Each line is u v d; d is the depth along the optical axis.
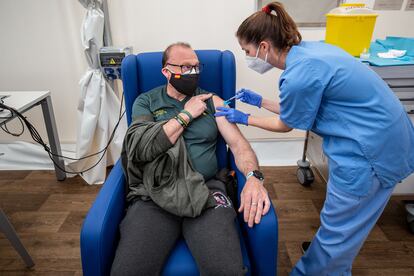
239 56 2.21
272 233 1.01
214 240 1.03
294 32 1.11
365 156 1.06
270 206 1.07
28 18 2.10
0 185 2.23
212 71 1.45
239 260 1.00
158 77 1.45
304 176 2.13
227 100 1.45
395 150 1.06
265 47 1.12
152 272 0.99
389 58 1.53
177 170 1.19
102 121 2.07
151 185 1.17
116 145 2.17
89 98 2.02
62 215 1.92
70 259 1.60
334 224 1.18
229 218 1.13
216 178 1.35
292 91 1.03
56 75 2.28
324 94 1.05
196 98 1.34
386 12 2.09
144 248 1.02
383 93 1.05
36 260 1.60
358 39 1.53
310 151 2.12
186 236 1.11
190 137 1.32
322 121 1.13
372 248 1.64
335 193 1.14
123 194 1.24
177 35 2.15
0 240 1.74
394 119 1.04
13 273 1.53
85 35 1.90
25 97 1.81
